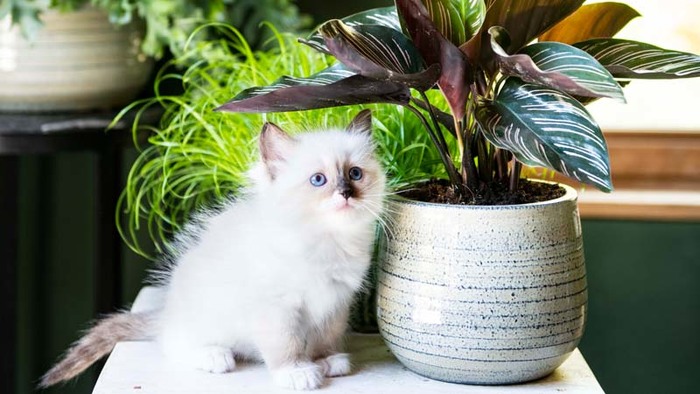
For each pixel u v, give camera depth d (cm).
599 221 169
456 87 110
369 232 116
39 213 180
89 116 155
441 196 116
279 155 116
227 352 119
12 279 173
